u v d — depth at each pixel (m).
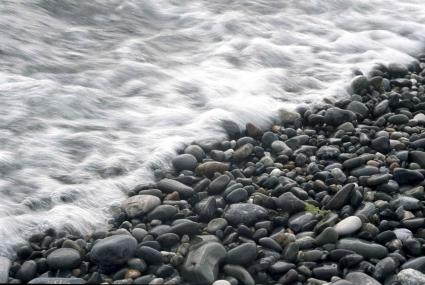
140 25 3.55
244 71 3.19
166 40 3.42
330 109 2.86
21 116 2.82
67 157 2.67
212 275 2.25
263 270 2.29
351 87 3.07
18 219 2.42
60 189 2.53
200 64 3.23
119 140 2.76
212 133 2.79
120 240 2.29
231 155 2.68
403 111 2.90
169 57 3.28
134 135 2.79
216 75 3.14
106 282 2.25
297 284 2.25
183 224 2.37
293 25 3.66
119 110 2.92
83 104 2.91
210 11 3.76
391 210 2.44
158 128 2.83
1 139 2.71
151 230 2.38
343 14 3.91
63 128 2.80
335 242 2.35
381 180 2.53
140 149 2.72
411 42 3.51
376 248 2.32
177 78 3.11
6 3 3.47
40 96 2.91
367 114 2.90
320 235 2.36
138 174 2.61
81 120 2.85
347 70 3.22
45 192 2.52
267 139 2.75
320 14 3.89
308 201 2.48
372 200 2.49
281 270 2.28
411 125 2.83
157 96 3.00
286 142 2.75
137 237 2.36
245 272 2.26
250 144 2.71
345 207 2.45
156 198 2.47
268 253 2.32
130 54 3.26
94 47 3.33
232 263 2.28
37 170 2.61
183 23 3.61
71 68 3.15
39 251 2.33
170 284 2.23
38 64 3.15
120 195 2.54
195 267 2.25
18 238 2.37
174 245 2.34
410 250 2.32
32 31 3.35
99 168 2.63
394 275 2.27
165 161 2.66
